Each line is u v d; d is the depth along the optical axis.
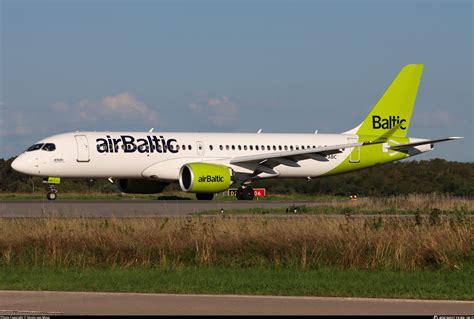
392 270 44.09
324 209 82.81
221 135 110.38
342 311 30.86
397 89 120.38
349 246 46.16
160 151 104.31
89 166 100.94
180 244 47.91
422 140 120.62
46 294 34.84
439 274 42.38
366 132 119.38
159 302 32.72
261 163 107.81
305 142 114.44
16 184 163.38
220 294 35.31
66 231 50.84
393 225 53.03
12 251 47.66
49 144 100.12
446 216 62.44
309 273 42.53
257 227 51.38
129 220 60.09
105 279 39.53
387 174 150.75
